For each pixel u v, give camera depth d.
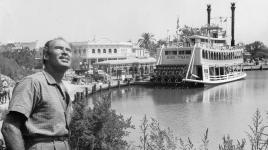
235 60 83.12
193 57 65.94
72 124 12.61
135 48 111.88
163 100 49.47
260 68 136.25
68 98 3.88
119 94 58.00
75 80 65.94
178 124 30.75
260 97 51.53
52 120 3.54
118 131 13.32
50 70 3.72
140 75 77.44
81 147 12.83
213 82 69.50
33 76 3.54
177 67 66.88
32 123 3.49
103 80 71.56
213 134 26.02
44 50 3.73
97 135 12.84
